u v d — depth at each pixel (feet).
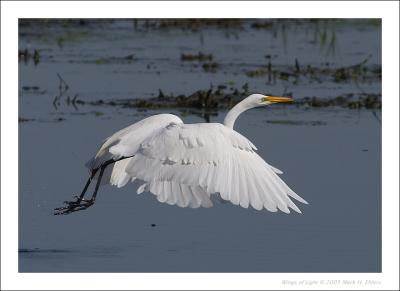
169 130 27.63
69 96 58.85
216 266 34.63
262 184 26.89
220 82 61.82
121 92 60.03
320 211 40.19
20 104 56.85
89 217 39.45
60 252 35.83
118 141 29.84
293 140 50.52
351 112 56.54
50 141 49.52
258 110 57.62
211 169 26.86
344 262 34.91
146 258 35.29
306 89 61.11
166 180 27.22
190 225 38.68
